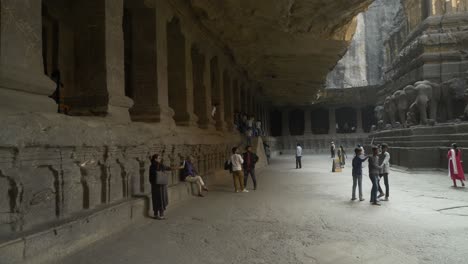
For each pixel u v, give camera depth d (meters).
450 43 22.30
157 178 7.82
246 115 24.22
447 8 23.02
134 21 10.20
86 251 5.50
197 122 15.43
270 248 5.85
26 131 4.57
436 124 19.98
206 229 7.09
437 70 22.44
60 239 5.00
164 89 10.62
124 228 6.92
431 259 5.27
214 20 13.59
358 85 40.94
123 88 8.16
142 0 9.93
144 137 8.11
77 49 7.64
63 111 7.81
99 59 7.48
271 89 30.92
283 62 20.66
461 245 5.96
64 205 5.58
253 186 14.04
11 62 4.95
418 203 9.90
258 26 14.62
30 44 5.32
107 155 6.71
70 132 5.46
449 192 11.82
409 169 18.98
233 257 5.40
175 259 5.29
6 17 4.89
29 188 4.84
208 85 15.86
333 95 42.28
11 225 4.61
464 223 7.52
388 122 26.77
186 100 12.59
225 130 18.52
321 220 7.89
